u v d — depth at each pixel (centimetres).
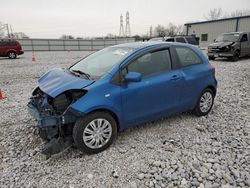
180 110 438
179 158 327
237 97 640
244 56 1658
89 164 314
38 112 328
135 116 371
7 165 312
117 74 344
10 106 567
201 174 292
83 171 299
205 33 3844
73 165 312
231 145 365
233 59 1527
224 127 433
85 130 324
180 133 404
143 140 379
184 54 438
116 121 358
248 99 621
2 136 396
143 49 380
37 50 3875
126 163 316
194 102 454
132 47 399
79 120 321
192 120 462
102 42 4350
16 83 876
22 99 637
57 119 318
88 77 350
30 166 309
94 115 327
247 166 310
